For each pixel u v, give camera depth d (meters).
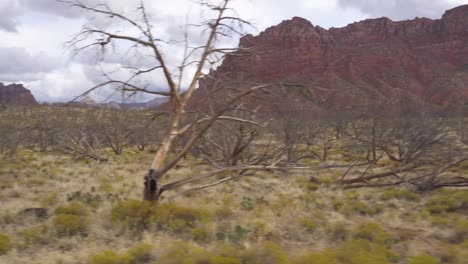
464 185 16.12
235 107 12.08
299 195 15.66
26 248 8.02
